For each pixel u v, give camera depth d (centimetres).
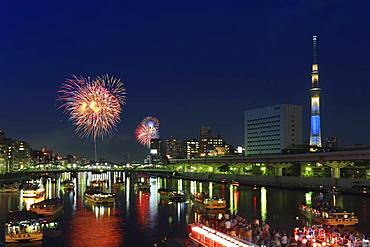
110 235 9650
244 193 18812
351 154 19112
